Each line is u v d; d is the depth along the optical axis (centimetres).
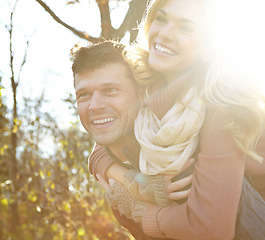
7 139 602
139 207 191
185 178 178
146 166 181
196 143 177
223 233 167
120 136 189
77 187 572
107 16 394
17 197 585
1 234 584
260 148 185
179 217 175
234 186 168
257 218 177
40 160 590
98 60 187
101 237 547
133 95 189
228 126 168
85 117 193
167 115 177
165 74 186
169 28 177
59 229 571
